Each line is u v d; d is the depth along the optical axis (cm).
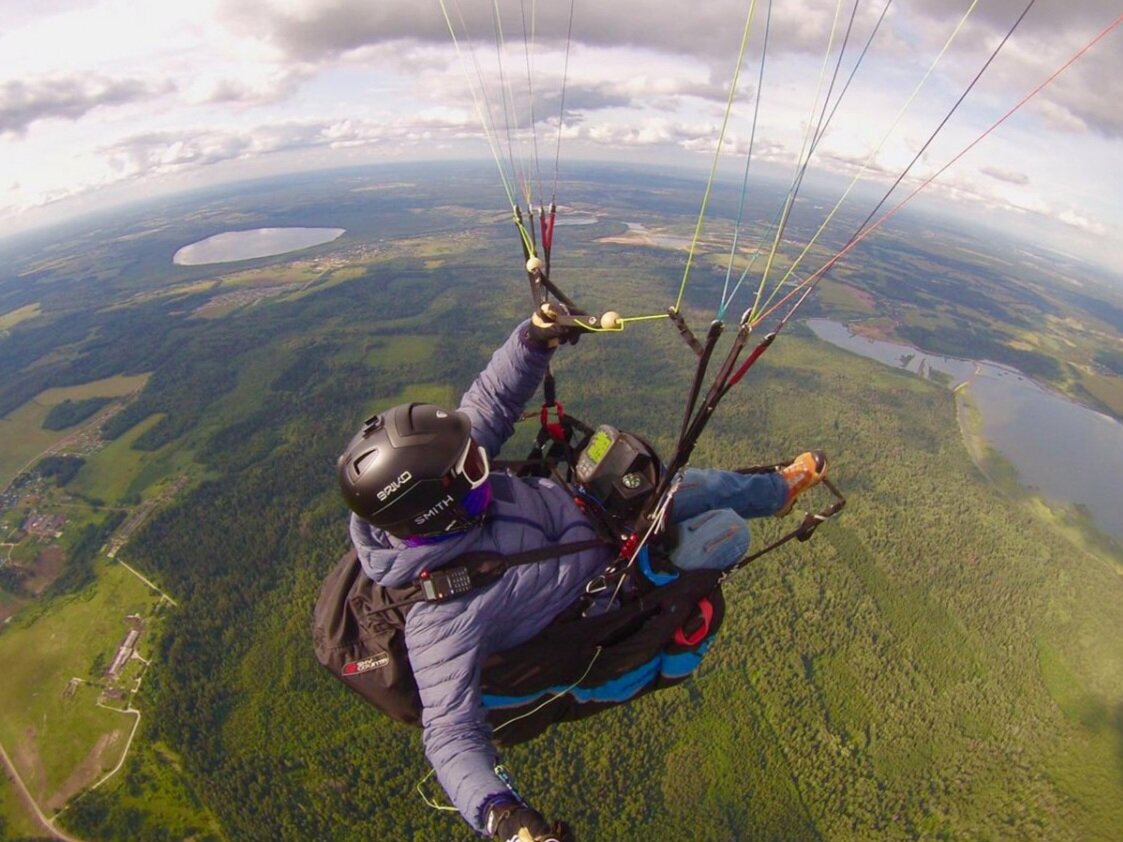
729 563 294
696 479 318
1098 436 7444
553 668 268
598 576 264
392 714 260
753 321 195
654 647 281
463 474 226
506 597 244
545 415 312
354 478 225
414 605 244
